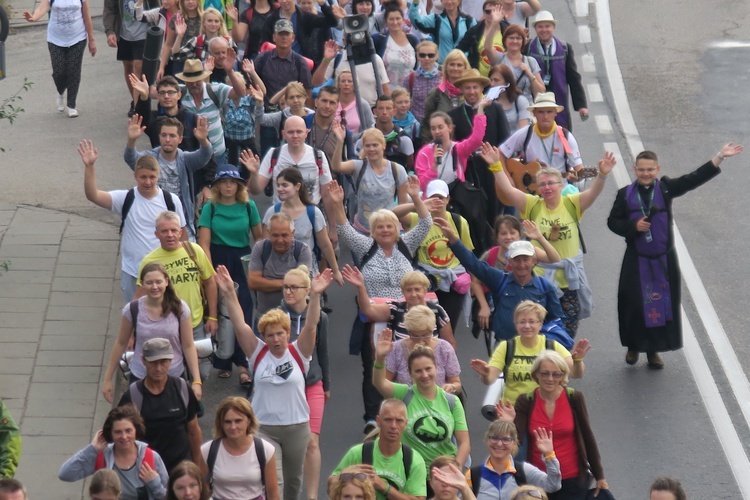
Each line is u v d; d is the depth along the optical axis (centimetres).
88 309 4872
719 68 7369
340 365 4662
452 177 4862
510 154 5038
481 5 6956
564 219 4506
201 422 4275
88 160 4341
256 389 3672
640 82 7206
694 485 3959
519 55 5775
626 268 4628
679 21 8056
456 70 5366
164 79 5016
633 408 4391
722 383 4534
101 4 8294
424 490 3347
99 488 3023
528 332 3800
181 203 4603
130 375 3834
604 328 4934
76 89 6644
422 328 3778
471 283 4459
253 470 3334
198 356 3906
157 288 3716
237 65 5866
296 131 4794
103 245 5375
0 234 5419
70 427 4141
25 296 4934
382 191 4844
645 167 4594
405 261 4288
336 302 5109
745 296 5100
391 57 5991
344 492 3036
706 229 5650
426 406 3559
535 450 3522
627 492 3925
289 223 4238
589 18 8106
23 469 3916
